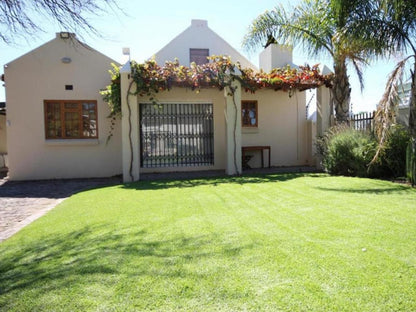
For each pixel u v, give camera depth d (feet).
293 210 15.35
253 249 10.23
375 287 7.48
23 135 35.47
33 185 31.45
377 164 25.90
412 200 16.78
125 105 30.07
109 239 12.19
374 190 20.02
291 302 7.01
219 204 17.61
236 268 8.86
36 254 11.25
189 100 38.55
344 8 25.07
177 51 44.96
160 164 37.96
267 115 41.98
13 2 14.08
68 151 36.45
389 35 24.40
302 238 11.12
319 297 7.16
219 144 39.52
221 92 39.27
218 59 32.58
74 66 36.17
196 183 26.84
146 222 14.37
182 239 11.63
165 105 38.09
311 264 8.89
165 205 17.94
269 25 34.17
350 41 25.40
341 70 32.07
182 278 8.40
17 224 16.92
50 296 7.85
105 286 8.20
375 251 9.64
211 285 7.95
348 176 28.35
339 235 11.25
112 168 37.37
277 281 8.00
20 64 35.14
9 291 8.29
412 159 21.54
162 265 9.32
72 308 7.23
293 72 34.60
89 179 35.32
